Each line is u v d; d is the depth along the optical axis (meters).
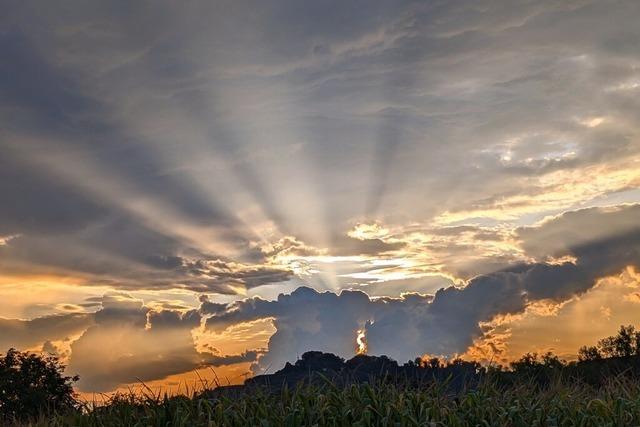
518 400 9.39
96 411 9.72
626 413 9.07
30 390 23.81
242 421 8.91
